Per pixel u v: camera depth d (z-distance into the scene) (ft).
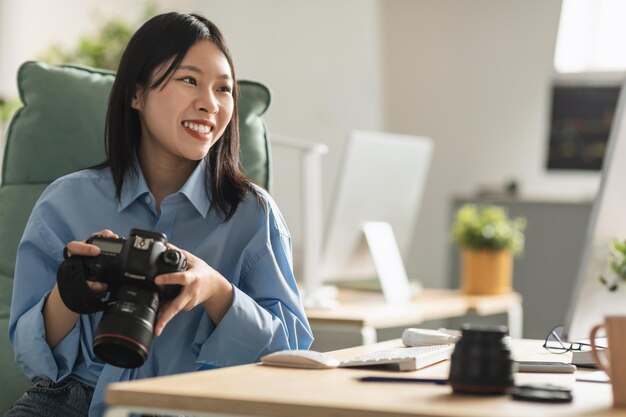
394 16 21.35
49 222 6.22
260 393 4.05
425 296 12.46
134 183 6.30
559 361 5.46
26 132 7.29
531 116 20.59
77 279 5.06
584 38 20.56
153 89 6.14
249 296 6.22
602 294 5.29
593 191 20.17
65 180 6.36
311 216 10.23
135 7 18.04
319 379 4.57
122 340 4.75
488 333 4.21
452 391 4.23
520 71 20.65
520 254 16.88
